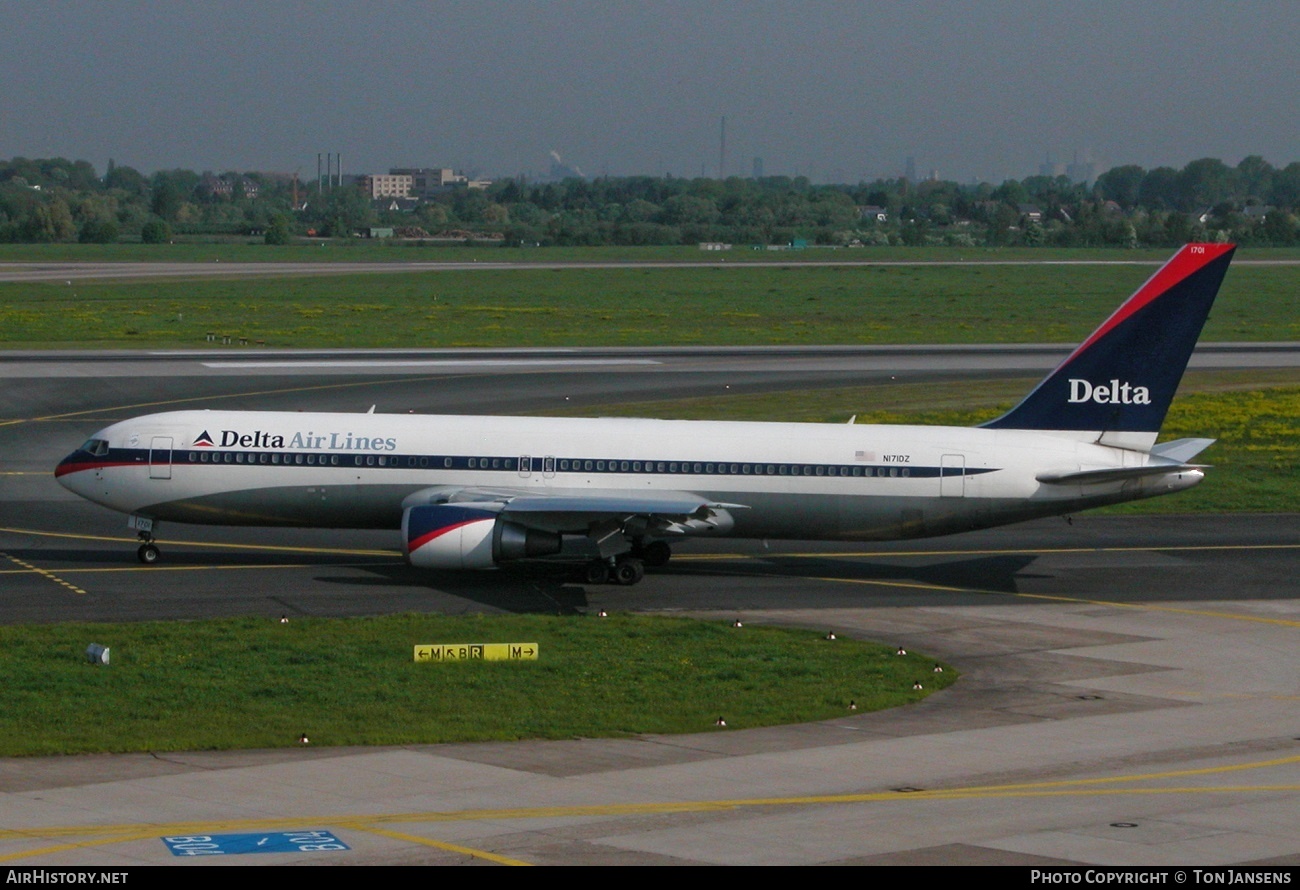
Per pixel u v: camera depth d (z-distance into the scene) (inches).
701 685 3607.3
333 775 2792.8
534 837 2389.3
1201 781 2792.8
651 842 2363.4
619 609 4559.5
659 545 5196.9
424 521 4690.0
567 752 2997.0
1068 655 4020.7
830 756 2979.8
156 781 2728.8
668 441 5000.0
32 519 5802.2
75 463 5083.7
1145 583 5036.9
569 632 4158.5
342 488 5000.0
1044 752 3026.6
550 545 4707.2
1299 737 3176.7
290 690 3469.5
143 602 4500.5
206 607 4458.7
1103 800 2645.2
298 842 2347.4
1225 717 3358.8
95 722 3166.8
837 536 5024.6
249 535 5649.6
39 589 4645.7
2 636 3973.9
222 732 3095.5
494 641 4030.5
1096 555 5531.5
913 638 4227.4
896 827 2455.7
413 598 4648.1
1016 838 2390.5
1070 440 5004.9
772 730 3216.0
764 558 5433.1
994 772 2859.3
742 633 4200.3
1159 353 4933.6
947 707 3452.3
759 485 4950.8
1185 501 6628.9
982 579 5093.5
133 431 5064.0
